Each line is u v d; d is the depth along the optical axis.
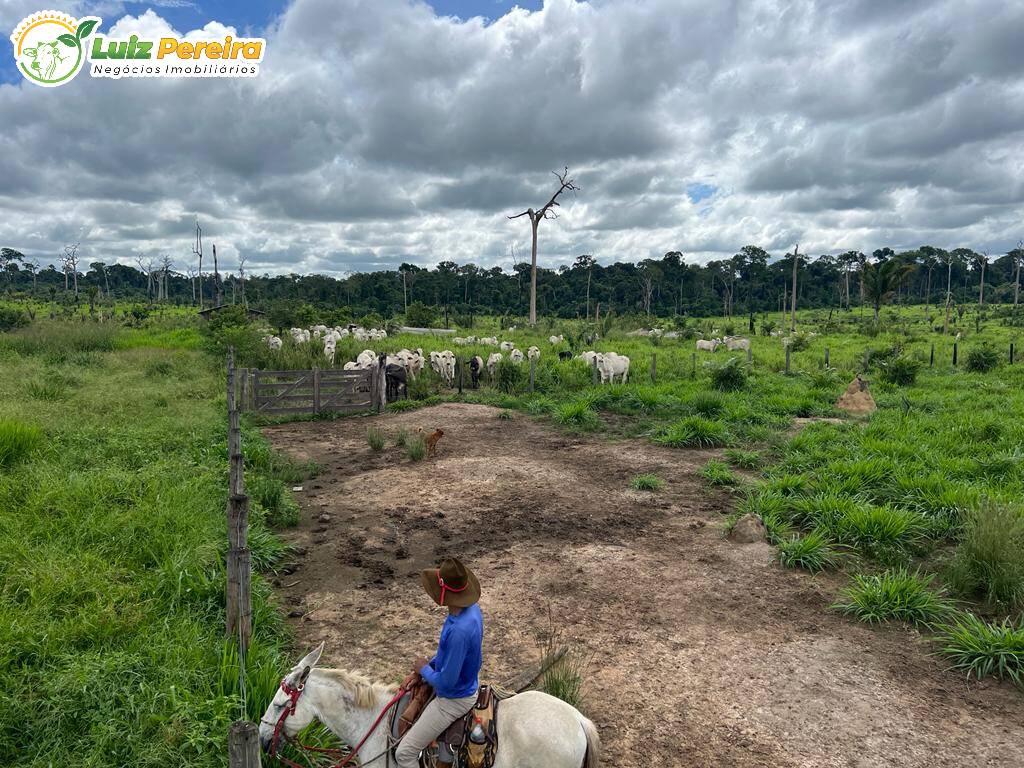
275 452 13.30
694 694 5.60
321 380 18.06
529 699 3.56
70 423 12.54
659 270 121.12
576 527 9.59
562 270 134.62
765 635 6.61
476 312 98.69
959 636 6.27
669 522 9.85
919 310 91.25
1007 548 7.37
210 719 4.44
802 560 8.21
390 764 3.46
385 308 95.06
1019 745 4.98
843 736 5.07
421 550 8.66
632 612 7.05
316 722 4.37
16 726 4.31
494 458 13.45
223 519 8.32
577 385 22.83
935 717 5.32
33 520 7.48
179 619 5.80
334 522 9.63
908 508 9.80
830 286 129.62
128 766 4.05
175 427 13.16
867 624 6.84
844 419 17.34
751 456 12.92
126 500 8.53
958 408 17.67
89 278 141.25
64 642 5.18
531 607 7.12
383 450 14.19
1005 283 133.50
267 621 6.28
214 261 73.81
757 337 49.59
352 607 7.01
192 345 31.23
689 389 21.16
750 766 4.73
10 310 36.56
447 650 3.27
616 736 5.03
